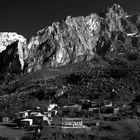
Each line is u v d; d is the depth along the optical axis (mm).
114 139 132750
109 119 173875
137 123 147250
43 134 141750
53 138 135750
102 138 132875
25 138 139625
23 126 173000
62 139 133625
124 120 154000
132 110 192125
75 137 134125
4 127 171875
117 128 144375
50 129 149250
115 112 197750
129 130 138750
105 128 148125
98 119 178125
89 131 143375
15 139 138625
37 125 171125
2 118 196625
